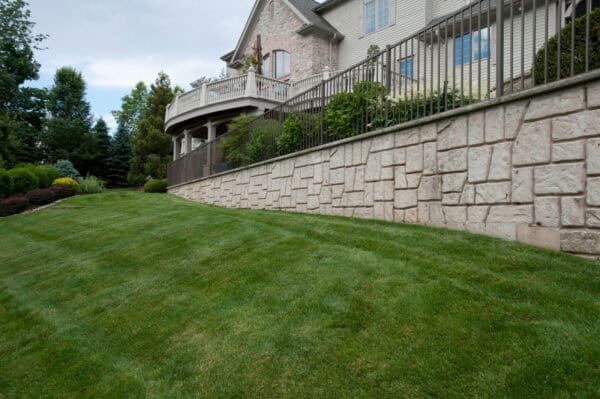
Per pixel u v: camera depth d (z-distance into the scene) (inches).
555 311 97.2
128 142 1445.6
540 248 142.6
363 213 241.1
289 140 329.7
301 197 308.5
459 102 210.7
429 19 647.1
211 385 98.5
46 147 1349.7
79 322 159.3
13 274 259.1
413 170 205.8
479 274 123.8
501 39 167.6
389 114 235.9
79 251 285.7
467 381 80.0
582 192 134.0
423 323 102.7
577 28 173.5
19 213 598.2
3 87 1211.9
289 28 820.6
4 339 159.2
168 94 1290.6
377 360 92.5
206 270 182.2
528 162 151.0
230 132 472.7
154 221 337.1
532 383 75.6
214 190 503.5
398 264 143.4
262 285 149.5
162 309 151.1
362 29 747.4
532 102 150.6
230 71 1061.8
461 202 178.4
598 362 77.5
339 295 127.7
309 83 673.0
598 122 130.7
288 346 105.7
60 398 110.0
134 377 110.8
